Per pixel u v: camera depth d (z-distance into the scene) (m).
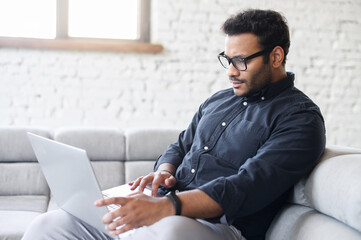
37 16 3.07
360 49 3.39
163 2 3.12
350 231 1.08
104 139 2.39
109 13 3.19
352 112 3.43
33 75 2.97
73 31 3.14
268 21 1.43
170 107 3.17
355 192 1.06
